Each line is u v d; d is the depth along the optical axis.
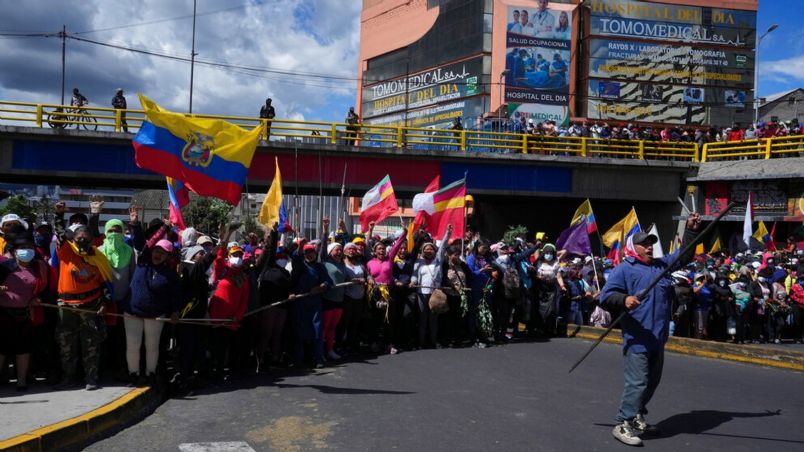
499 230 41.34
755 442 6.12
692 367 10.38
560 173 29.02
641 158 29.39
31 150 23.97
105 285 7.43
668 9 56.56
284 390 8.10
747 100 57.69
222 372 8.68
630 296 6.07
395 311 11.31
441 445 5.89
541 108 55.22
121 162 24.59
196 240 9.75
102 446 5.78
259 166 26.12
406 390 8.14
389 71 66.88
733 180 26.88
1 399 6.72
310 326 9.69
